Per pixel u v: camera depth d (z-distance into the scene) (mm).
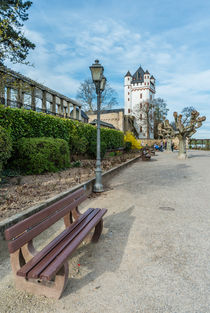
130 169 12000
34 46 11336
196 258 2762
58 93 22594
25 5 11930
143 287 2223
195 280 2318
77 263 2695
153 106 63750
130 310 1909
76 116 30734
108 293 2141
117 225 3922
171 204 5195
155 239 3328
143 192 6441
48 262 1927
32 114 8523
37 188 5629
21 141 7363
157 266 2596
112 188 7051
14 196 4805
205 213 4508
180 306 1943
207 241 3234
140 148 30812
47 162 7586
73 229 2691
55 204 2629
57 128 10273
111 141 19516
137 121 70938
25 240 2023
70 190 5141
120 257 2818
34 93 17781
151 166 13305
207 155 22406
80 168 9672
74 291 2178
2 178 6402
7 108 7391
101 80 6363
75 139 12109
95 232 3277
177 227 3787
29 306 1981
